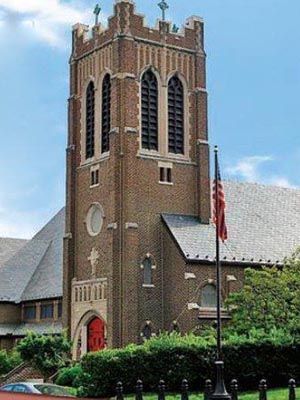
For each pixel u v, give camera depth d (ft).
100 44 233.55
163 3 233.96
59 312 249.75
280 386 149.28
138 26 227.81
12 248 294.66
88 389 144.77
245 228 234.38
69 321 231.50
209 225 226.38
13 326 264.52
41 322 257.34
